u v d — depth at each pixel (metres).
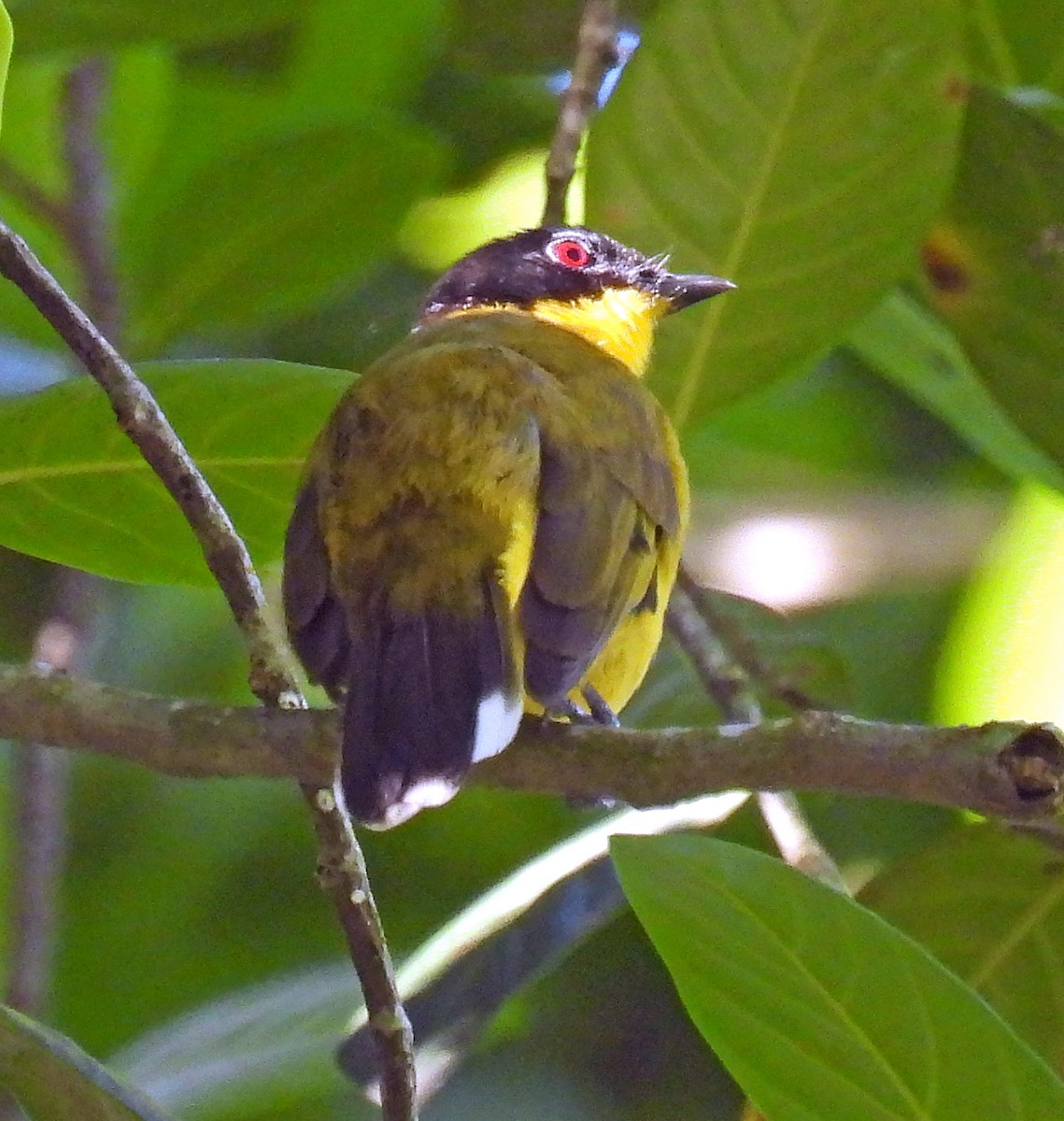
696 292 8.83
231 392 7.42
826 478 11.48
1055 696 9.07
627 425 7.78
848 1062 6.05
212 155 11.03
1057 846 7.32
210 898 11.82
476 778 6.29
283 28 10.80
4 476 7.43
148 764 6.45
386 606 6.77
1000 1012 8.38
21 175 10.96
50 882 10.00
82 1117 6.43
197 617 11.98
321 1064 8.99
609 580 7.14
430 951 8.06
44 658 10.46
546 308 9.90
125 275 10.87
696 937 6.05
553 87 11.07
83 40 9.73
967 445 11.66
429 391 7.36
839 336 8.91
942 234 8.67
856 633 10.73
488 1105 11.05
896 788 5.75
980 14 9.27
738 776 5.95
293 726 6.37
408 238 11.27
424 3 10.54
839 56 8.45
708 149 8.68
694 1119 11.12
